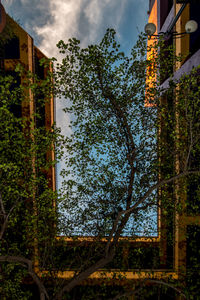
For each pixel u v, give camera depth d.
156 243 9.99
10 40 8.64
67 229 8.29
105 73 7.43
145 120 7.95
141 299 7.73
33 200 7.83
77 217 8.34
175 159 8.11
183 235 9.15
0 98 6.48
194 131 6.70
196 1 7.18
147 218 8.48
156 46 7.38
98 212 8.13
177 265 9.12
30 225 8.12
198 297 6.32
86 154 8.20
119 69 7.33
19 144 7.43
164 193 8.36
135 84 7.63
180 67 7.88
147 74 7.77
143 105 8.02
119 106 7.36
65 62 7.04
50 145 7.83
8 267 7.36
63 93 7.59
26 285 9.43
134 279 9.02
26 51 8.55
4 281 7.37
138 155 7.94
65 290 5.95
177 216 9.16
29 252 8.59
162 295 9.34
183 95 7.11
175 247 9.35
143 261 9.73
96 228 8.09
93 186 8.34
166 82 9.43
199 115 6.75
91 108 8.05
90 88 7.65
